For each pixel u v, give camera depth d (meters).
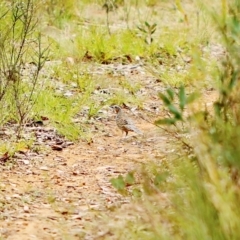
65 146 13.23
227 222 7.00
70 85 16.84
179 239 7.55
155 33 21.77
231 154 7.02
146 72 18.38
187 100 7.67
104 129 14.38
